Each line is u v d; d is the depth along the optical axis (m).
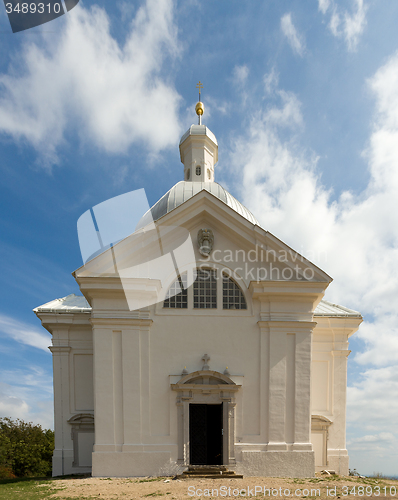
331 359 23.89
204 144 33.06
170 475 18.95
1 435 48.62
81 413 22.81
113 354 20.14
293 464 19.33
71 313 23.66
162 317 20.70
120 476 18.94
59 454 22.50
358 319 23.94
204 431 20.44
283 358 20.45
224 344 20.66
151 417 19.75
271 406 19.97
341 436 22.94
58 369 23.39
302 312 20.91
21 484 17.69
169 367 20.25
